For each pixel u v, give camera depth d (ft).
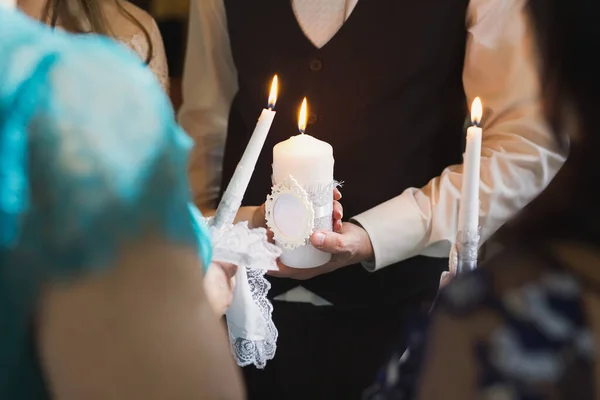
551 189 3.34
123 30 5.26
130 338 3.25
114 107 3.26
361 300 5.45
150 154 3.27
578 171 3.29
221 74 5.73
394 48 5.21
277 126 5.43
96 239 3.23
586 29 3.23
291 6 5.29
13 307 3.24
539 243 3.32
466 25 5.23
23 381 3.29
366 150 5.35
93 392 3.27
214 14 5.57
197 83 5.73
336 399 5.63
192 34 5.70
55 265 3.23
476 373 3.25
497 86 5.21
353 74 5.27
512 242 3.36
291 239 4.57
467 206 4.05
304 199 4.50
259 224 4.77
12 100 3.22
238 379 3.41
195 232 3.51
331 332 5.54
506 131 5.20
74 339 3.25
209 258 3.72
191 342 3.30
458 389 3.27
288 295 5.49
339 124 5.34
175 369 3.28
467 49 5.24
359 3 5.20
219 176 5.81
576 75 3.27
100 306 3.24
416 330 3.47
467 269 4.05
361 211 5.41
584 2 3.22
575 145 3.31
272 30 5.33
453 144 5.46
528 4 3.42
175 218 3.31
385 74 5.24
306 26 5.30
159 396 3.28
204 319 3.34
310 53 5.30
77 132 3.22
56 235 3.22
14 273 3.23
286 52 5.34
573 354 3.18
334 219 4.78
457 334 3.30
